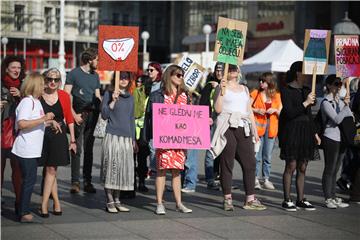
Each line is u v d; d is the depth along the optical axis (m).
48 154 17.28
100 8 126.50
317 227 16.92
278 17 96.19
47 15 113.50
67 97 18.34
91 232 15.68
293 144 18.86
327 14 91.19
